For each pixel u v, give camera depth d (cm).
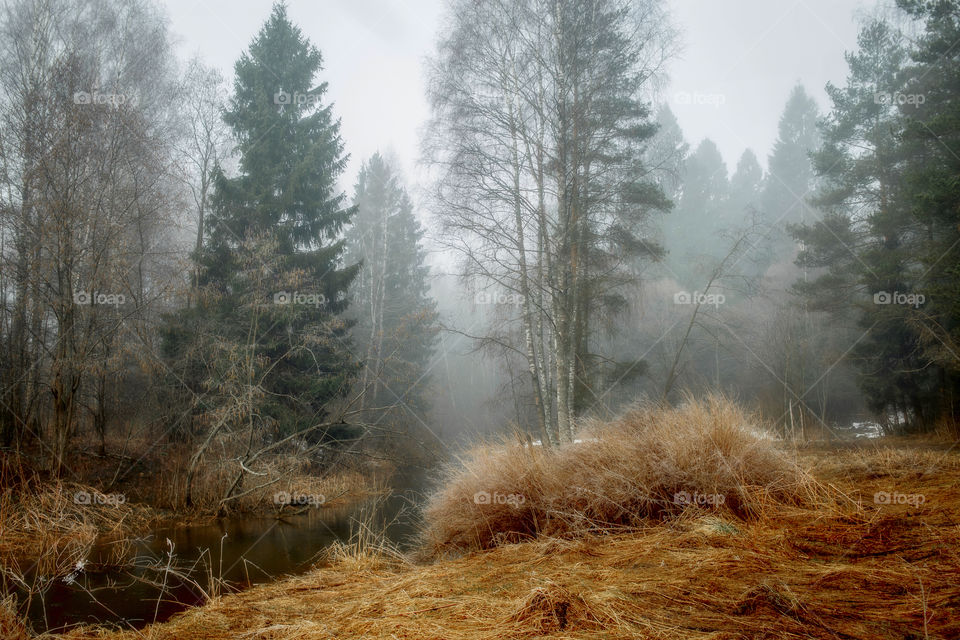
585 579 380
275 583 570
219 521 1078
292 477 1357
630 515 559
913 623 255
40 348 1257
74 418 1259
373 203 3073
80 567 689
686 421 627
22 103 1165
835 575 334
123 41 1559
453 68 1356
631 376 1623
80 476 1129
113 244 1227
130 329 1271
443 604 364
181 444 1354
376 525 993
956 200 1504
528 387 1708
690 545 447
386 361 1955
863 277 2023
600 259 1430
